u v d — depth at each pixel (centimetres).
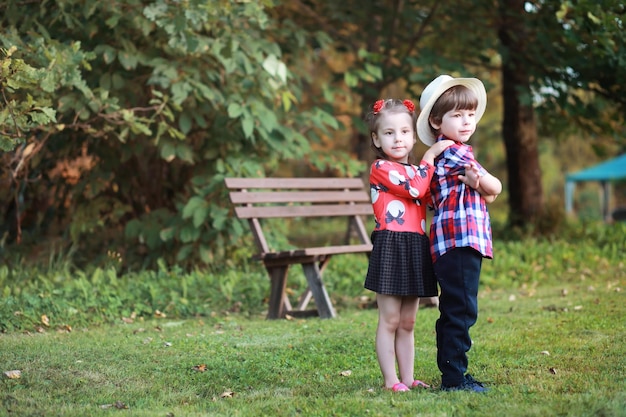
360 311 645
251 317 623
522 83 1079
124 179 862
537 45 962
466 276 321
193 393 350
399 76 972
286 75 767
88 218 831
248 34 764
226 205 785
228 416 303
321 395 339
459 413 290
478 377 361
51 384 364
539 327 505
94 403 333
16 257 796
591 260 880
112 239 878
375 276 335
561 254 905
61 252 795
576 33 856
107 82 728
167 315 625
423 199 346
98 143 807
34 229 907
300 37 841
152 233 787
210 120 810
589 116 975
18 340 482
